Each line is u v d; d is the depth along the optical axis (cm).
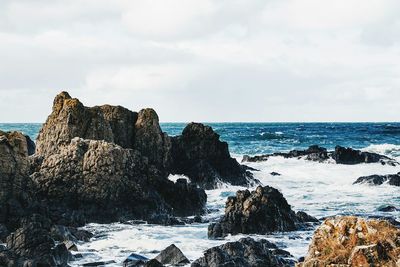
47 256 1582
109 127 3362
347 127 15800
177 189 2770
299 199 3241
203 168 3781
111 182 2552
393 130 12619
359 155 5138
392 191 3522
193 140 3969
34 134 10588
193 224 2459
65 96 3341
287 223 2253
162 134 3772
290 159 5391
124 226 2377
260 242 1723
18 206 2222
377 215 2623
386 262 745
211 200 3253
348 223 826
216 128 16525
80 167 2572
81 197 2516
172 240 2056
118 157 2612
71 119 3152
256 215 2197
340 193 3484
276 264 1555
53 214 2322
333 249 802
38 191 2497
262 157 5453
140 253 1844
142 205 2572
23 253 1633
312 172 4553
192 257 1756
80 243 1983
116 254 1823
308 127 16838
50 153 3112
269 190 2341
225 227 2153
